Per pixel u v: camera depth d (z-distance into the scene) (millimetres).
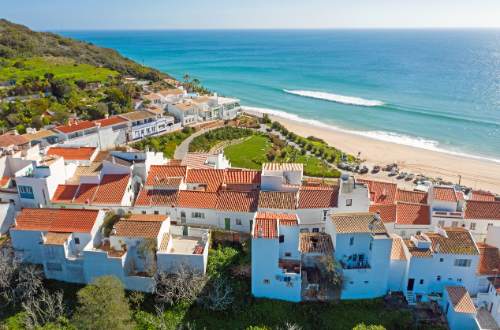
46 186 60969
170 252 53688
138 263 53250
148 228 53000
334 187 64062
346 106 171500
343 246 50469
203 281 50844
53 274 53281
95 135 102812
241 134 119250
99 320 42906
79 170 69438
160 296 50281
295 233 50750
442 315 48562
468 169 102125
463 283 50500
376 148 117938
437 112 156625
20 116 118812
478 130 134000
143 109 129125
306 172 91250
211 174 68125
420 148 118250
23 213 55719
